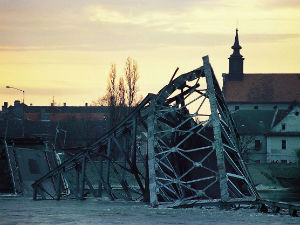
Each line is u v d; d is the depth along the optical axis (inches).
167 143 5403.5
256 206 4906.5
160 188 4997.5
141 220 3966.5
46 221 3934.5
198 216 4202.8
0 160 6668.3
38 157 7155.5
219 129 4896.7
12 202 5620.1
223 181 4753.9
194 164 4909.0
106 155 5703.7
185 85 5270.7
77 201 5684.1
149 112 5177.2
